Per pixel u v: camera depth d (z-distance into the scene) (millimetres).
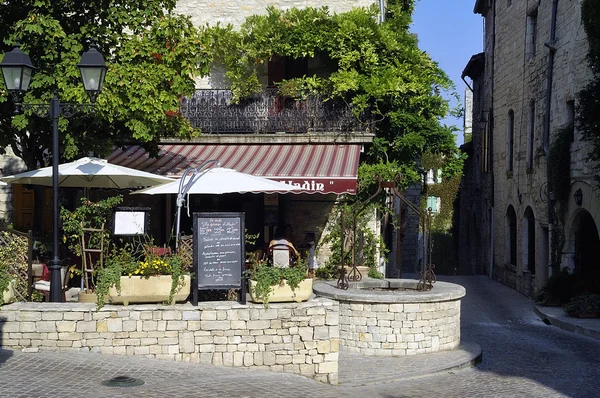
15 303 10453
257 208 19672
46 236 14961
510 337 15898
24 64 11469
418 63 20422
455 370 12133
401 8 25312
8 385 8562
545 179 22859
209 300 11289
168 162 18203
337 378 10492
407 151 20344
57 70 14102
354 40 19672
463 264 40219
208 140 19594
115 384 8906
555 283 20188
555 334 16391
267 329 10336
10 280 10617
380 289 14516
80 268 13789
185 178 13898
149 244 11945
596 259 20828
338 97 19656
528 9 25312
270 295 10383
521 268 25641
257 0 21375
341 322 13133
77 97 13891
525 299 23719
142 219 11406
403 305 12844
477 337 15828
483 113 34094
